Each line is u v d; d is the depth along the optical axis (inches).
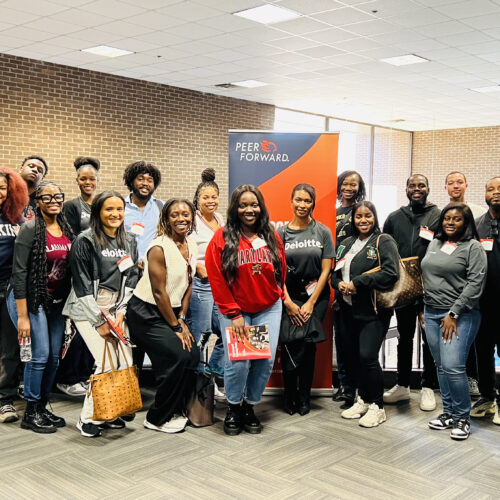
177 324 145.5
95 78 390.9
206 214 170.9
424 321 153.3
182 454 134.2
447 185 188.4
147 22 283.0
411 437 146.3
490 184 150.1
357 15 270.8
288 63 366.6
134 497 113.5
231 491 116.3
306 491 116.5
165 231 144.5
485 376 159.2
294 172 171.6
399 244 167.6
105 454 133.6
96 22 283.0
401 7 258.5
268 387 179.5
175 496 114.0
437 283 145.9
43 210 144.3
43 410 149.6
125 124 411.2
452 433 144.4
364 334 153.9
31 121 359.9
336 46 326.6
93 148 393.7
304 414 162.7
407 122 620.7
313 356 162.2
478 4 253.3
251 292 143.1
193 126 458.3
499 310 152.1
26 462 128.9
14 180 147.8
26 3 254.8
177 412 152.8
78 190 386.9
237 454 134.5
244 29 294.4
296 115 559.2
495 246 150.3
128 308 146.3
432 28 291.0
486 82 418.3
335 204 170.9
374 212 155.8
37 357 144.6
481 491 117.2
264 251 142.9
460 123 616.1
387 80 415.5
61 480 120.4
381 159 664.4
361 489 117.6
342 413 161.0
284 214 172.9
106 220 142.5
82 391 177.3
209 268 144.2
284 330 154.7
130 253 149.9
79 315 141.6
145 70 388.8
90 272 142.3
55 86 369.7
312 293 157.4
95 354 141.8
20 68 352.2
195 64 370.9
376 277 148.6
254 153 171.9
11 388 155.5
